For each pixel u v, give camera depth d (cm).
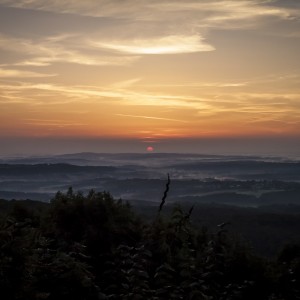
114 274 738
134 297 653
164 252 831
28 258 620
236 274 900
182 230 908
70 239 873
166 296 702
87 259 805
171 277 721
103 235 885
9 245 611
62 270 668
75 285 660
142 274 690
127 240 905
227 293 819
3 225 681
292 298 912
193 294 670
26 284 602
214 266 830
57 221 917
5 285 582
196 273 731
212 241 927
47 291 642
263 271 920
